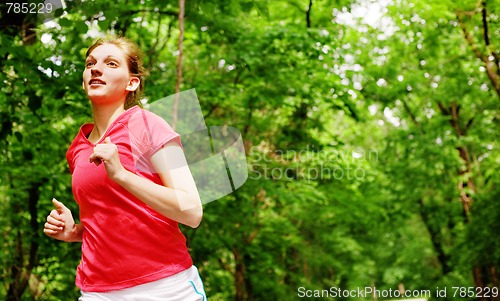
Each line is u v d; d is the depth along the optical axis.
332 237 15.63
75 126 8.27
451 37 13.73
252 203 11.48
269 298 13.98
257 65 9.19
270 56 9.19
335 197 12.88
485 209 13.03
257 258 12.98
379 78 11.88
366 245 18.78
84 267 1.89
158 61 9.84
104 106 1.89
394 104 12.28
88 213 1.86
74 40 6.91
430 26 12.29
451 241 19.53
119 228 1.81
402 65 13.88
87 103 7.82
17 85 6.48
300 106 10.79
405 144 16.30
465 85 14.28
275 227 12.71
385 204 16.95
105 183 1.81
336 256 17.59
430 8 10.45
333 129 15.12
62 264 9.03
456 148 16.81
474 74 14.09
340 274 18.34
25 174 7.56
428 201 18.19
